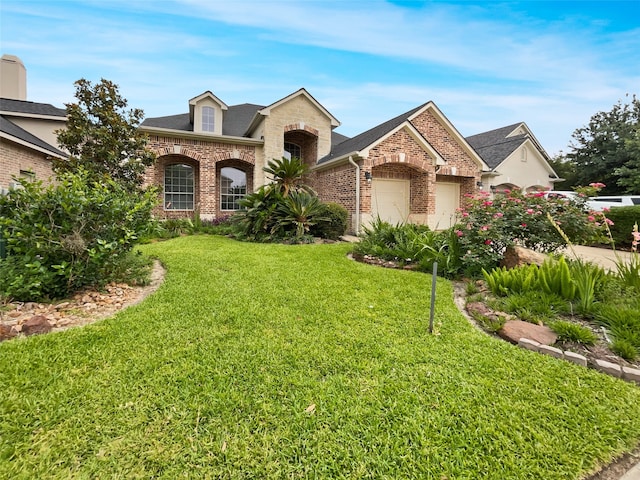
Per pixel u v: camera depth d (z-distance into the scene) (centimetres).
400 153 1270
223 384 233
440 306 412
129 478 160
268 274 553
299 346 293
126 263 509
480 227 598
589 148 2358
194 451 176
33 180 438
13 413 198
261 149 1566
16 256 422
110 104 987
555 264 459
